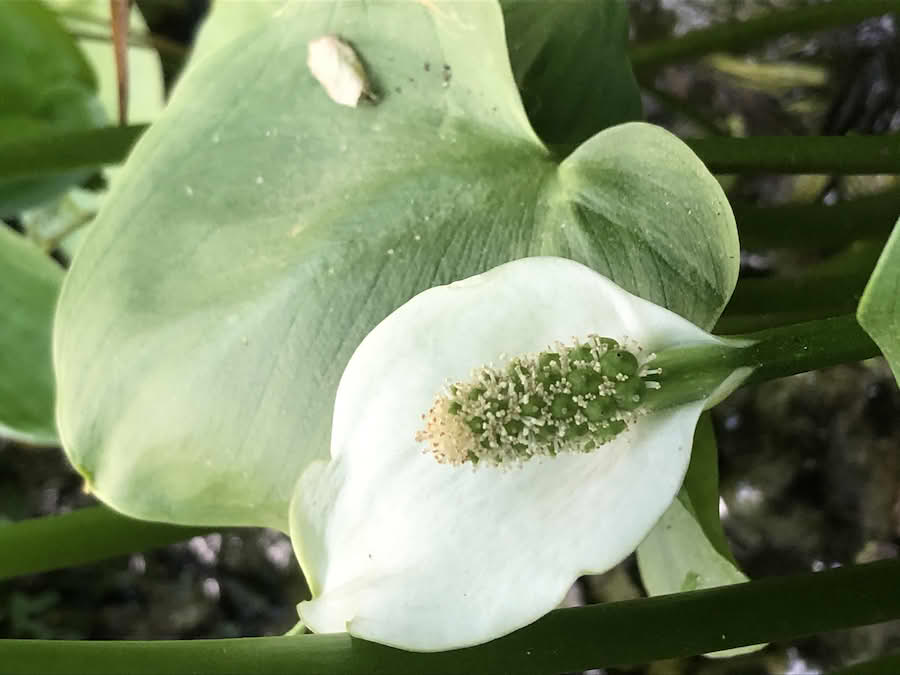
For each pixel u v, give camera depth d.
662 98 0.28
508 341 0.14
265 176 0.16
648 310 0.13
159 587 0.34
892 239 0.11
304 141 0.16
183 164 0.16
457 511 0.14
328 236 0.16
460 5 0.14
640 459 0.13
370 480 0.14
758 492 0.29
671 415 0.13
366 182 0.16
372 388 0.14
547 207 0.15
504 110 0.15
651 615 0.13
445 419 0.13
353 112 0.16
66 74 0.24
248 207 0.16
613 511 0.13
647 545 0.19
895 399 0.28
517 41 0.18
